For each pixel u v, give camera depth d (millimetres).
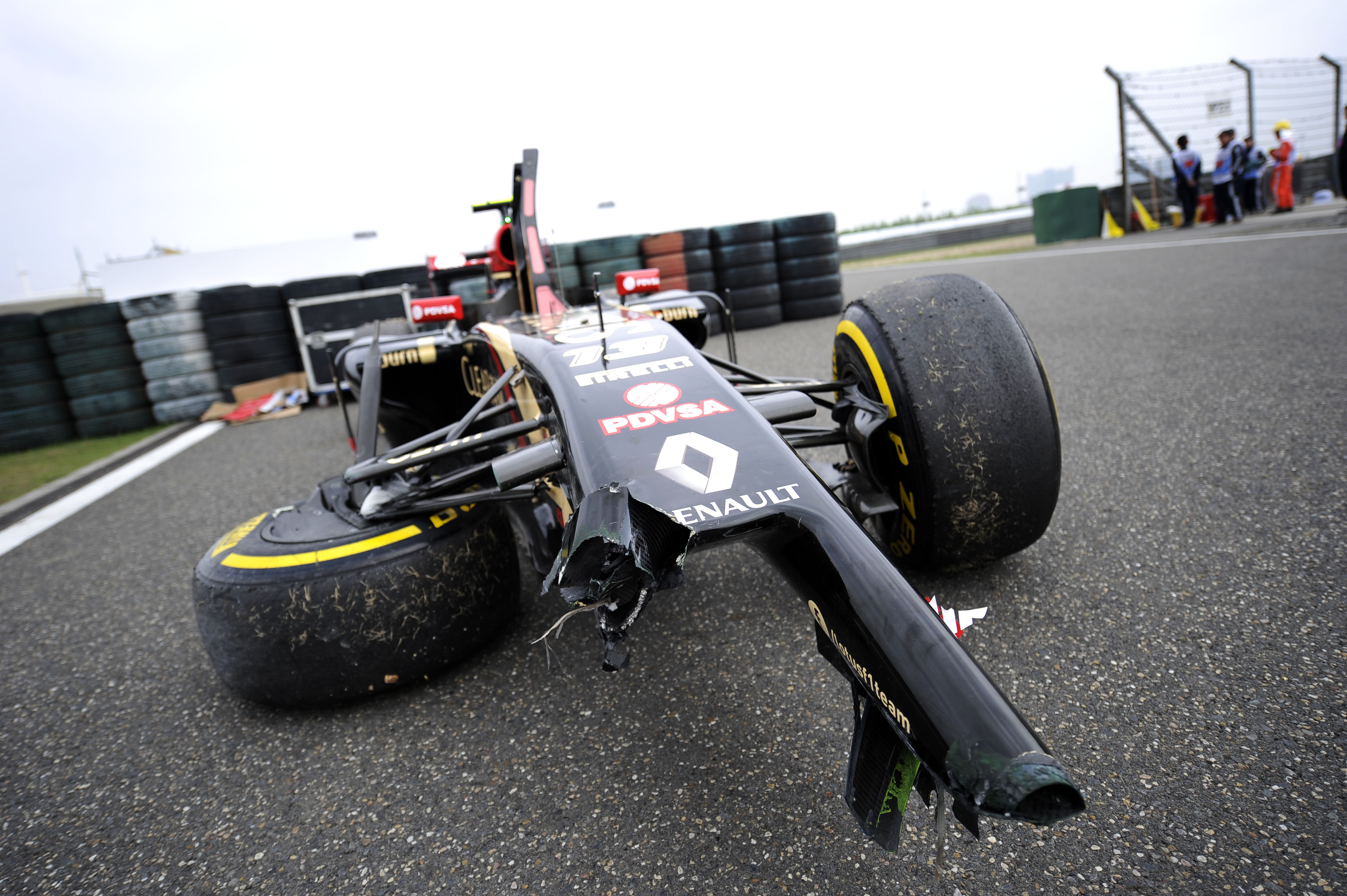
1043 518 2143
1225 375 4094
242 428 7582
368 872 1564
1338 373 3781
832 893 1355
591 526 1285
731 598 2514
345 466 5148
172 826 1791
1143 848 1354
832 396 5043
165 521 4426
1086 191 15773
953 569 2299
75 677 2615
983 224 23078
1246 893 1237
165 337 8359
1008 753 961
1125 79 14812
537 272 3234
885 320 2121
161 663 2646
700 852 1490
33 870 1691
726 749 1785
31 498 5520
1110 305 6828
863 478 2352
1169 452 3160
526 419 2506
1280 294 6012
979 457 2012
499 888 1474
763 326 9352
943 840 1078
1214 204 13547
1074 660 1897
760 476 1436
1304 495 2576
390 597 2070
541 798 1713
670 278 9039
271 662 2059
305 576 2041
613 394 1743
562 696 2104
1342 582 2051
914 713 1093
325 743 2047
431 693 2215
